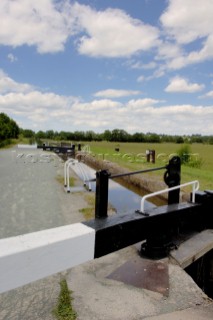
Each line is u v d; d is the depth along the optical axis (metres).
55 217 6.29
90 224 2.75
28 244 1.92
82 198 8.36
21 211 6.84
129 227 3.02
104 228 2.67
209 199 4.44
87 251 2.36
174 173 4.41
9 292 3.06
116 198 10.51
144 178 12.37
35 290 3.08
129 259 3.70
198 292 3.00
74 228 2.39
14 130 69.44
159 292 2.97
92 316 2.57
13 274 1.81
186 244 4.00
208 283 4.62
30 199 8.22
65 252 2.13
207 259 4.54
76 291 2.97
